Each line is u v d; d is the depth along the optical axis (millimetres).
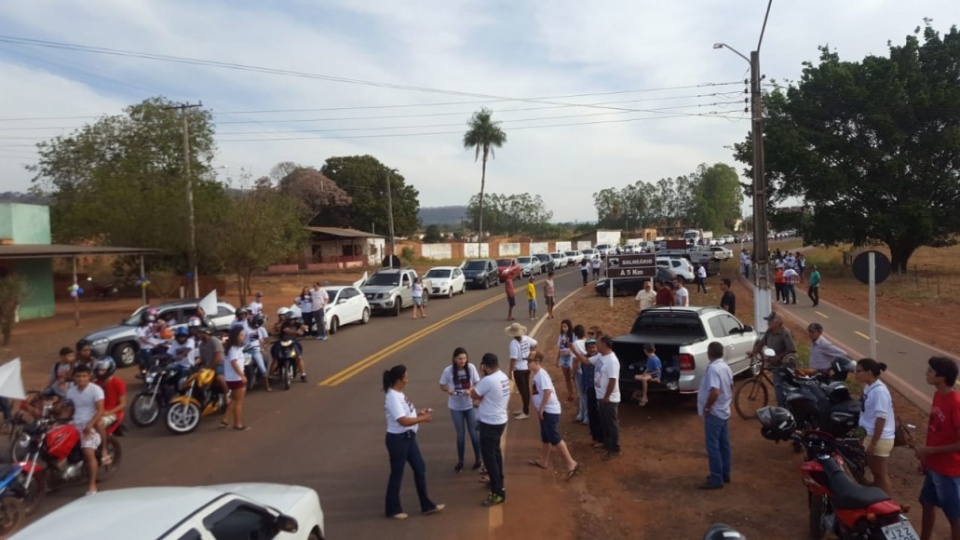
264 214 32812
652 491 8062
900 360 16234
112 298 39938
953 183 39594
